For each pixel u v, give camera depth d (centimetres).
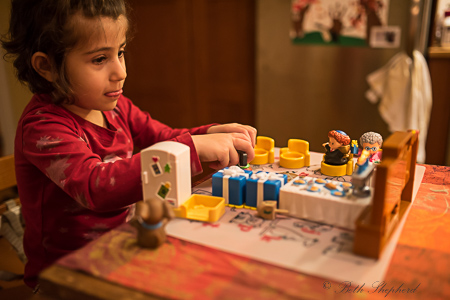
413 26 147
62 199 69
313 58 167
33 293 71
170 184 54
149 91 221
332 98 170
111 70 64
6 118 174
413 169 59
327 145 73
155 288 40
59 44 60
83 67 62
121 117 87
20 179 70
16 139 68
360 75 162
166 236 50
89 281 41
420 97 153
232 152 65
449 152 164
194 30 199
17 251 80
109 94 66
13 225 82
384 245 47
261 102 183
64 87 64
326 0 158
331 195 53
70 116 69
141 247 47
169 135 90
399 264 44
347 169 71
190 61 205
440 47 161
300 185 56
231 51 195
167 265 44
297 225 53
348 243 48
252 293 39
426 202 61
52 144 61
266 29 172
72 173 58
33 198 70
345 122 171
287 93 177
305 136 180
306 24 164
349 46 160
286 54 172
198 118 214
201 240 49
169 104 219
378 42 155
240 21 188
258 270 42
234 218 55
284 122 182
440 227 53
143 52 215
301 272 42
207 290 39
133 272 43
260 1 170
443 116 162
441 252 46
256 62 179
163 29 206
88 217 69
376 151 72
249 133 77
